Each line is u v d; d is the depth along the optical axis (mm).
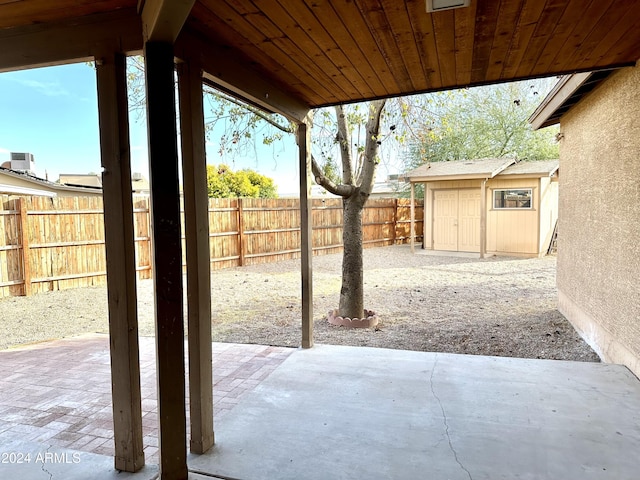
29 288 7344
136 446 2178
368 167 5418
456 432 2475
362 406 2834
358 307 5539
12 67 2168
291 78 3154
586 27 2379
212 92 4895
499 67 3025
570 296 5195
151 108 1897
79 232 8031
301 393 3057
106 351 4273
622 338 3510
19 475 2141
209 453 2299
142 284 8508
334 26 2289
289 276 9156
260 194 17797
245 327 5398
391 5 2076
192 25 2227
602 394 2938
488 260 11188
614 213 3658
